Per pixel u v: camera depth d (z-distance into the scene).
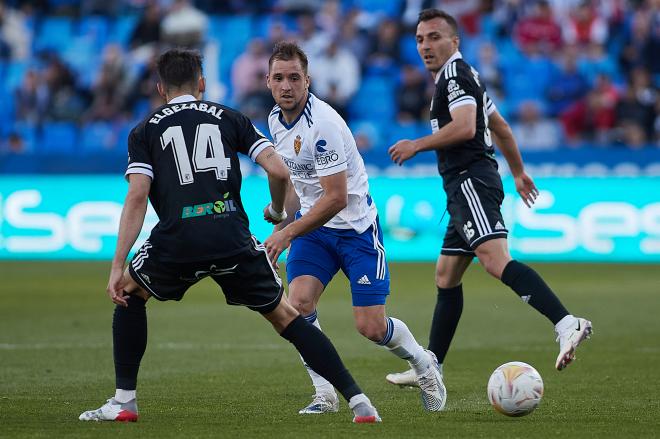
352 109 74.88
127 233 17.59
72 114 76.94
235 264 17.97
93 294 47.56
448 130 22.70
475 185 23.09
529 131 70.81
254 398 22.19
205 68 78.38
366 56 76.56
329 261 21.61
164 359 29.23
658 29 75.50
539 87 75.31
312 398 22.17
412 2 79.50
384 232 63.47
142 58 77.50
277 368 27.41
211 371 26.81
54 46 83.38
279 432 17.22
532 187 26.11
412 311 40.88
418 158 63.06
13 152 65.88
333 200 19.05
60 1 85.50
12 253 65.69
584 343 32.25
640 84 70.31
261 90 73.81
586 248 60.16
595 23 77.06
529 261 60.84
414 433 17.19
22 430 17.39
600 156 60.16
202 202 17.84
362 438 16.62
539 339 33.69
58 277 55.12
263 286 18.19
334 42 74.62
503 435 17.03
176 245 17.80
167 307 44.22
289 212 22.23
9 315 40.12
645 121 69.56
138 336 18.39
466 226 22.91
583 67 75.75
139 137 18.09
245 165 63.00
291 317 18.50
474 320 38.94
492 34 78.44
